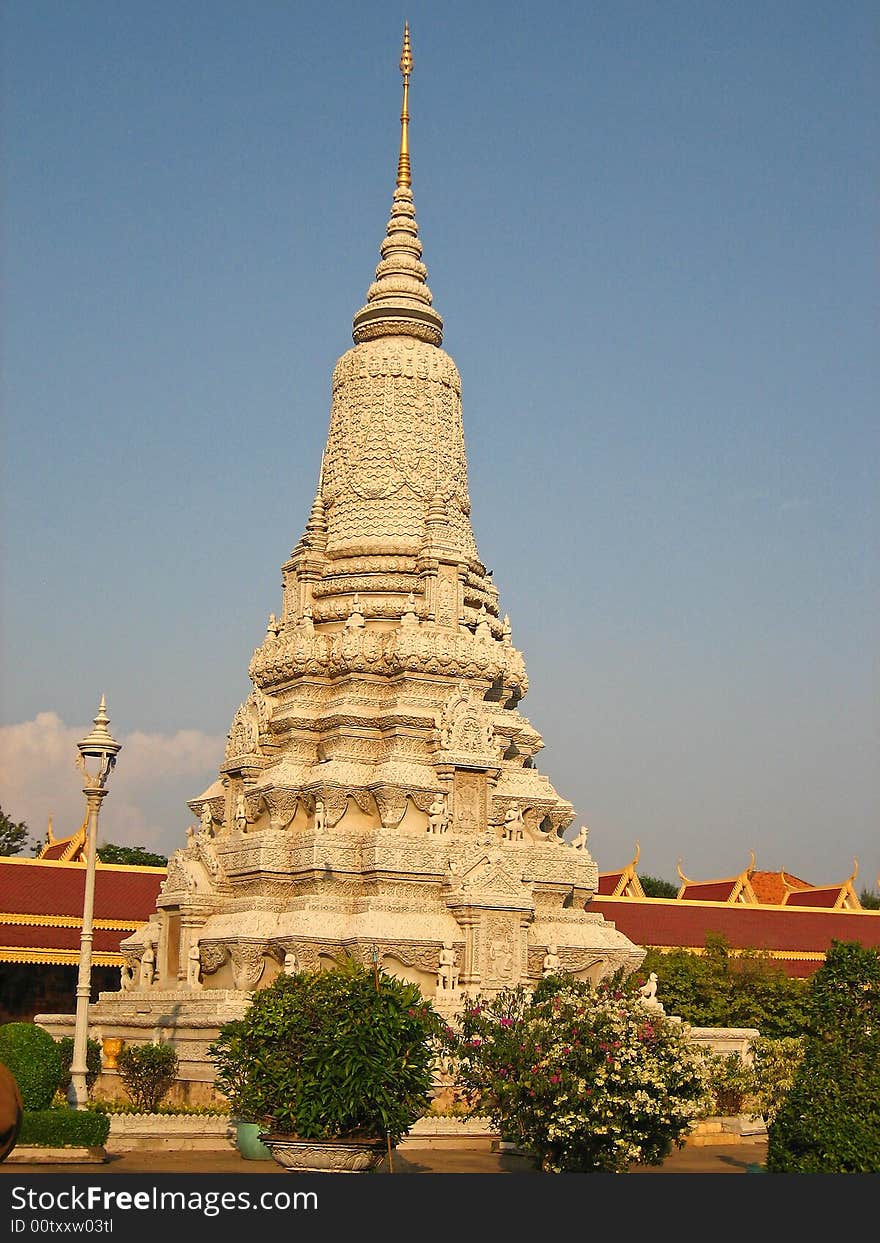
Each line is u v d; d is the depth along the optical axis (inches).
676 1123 1390.3
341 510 2365.9
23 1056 1488.7
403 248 2506.2
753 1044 1733.5
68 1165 1423.5
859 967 1272.1
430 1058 1353.3
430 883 2053.4
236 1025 1381.6
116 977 2583.7
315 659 2239.2
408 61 2588.6
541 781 2274.9
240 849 2130.9
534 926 2139.5
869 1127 1204.5
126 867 2714.1
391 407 2379.4
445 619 2249.0
